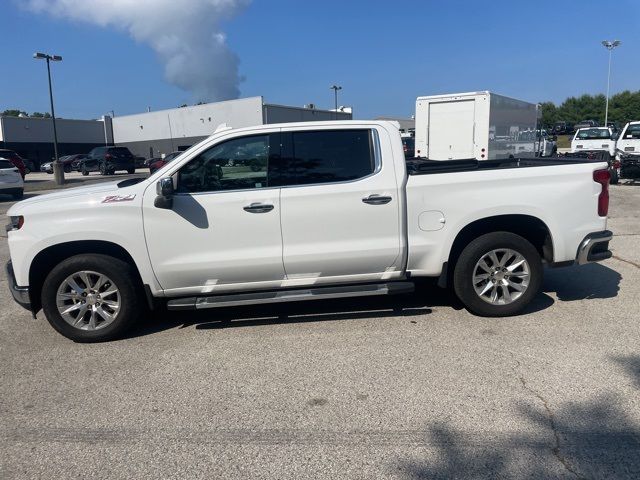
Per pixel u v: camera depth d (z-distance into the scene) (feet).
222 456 10.39
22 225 15.87
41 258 16.39
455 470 9.71
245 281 16.52
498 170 16.78
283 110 160.76
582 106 307.78
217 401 12.57
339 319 17.79
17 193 65.92
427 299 19.61
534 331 16.16
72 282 16.25
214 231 16.03
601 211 17.29
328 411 11.92
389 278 16.94
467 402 12.05
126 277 16.22
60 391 13.41
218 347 15.81
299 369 14.10
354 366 14.14
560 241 17.10
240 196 16.01
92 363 15.06
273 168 16.30
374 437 10.84
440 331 16.38
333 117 179.42
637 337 15.48
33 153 177.47
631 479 9.32
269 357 14.94
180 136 179.11
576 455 10.02
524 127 65.51
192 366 14.56
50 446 10.96
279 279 16.57
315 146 16.39
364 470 9.80
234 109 160.76
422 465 9.89
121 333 16.69
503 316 17.44
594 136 76.69
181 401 12.64
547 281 21.71
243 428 11.37
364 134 16.56
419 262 16.89
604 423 11.03
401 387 12.87
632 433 10.66
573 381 12.87
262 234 16.11
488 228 17.71
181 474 9.89
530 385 12.74
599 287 20.63
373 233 16.44
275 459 10.24
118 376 14.12
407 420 11.42
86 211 15.83
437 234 16.71
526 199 16.72
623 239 29.71
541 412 11.53
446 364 14.05
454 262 17.56
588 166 17.10
